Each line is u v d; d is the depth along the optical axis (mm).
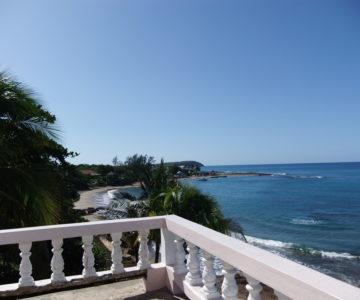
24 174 6703
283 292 1895
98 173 101812
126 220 3859
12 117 6809
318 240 30188
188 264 3434
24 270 3504
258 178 131875
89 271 3732
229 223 12102
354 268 21594
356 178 112000
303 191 74875
